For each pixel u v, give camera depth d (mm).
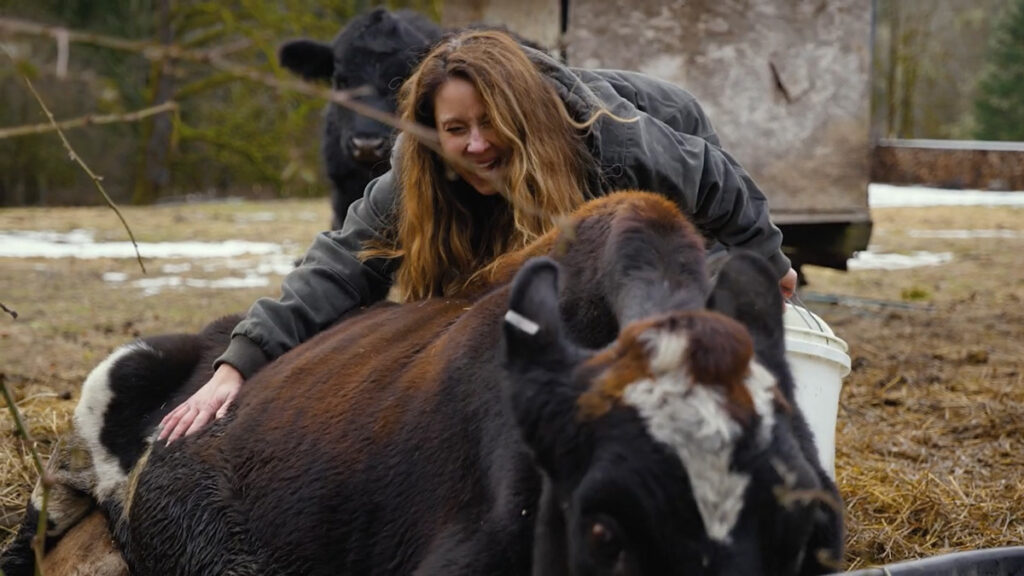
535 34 9766
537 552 2658
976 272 12727
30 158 27047
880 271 12852
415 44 8867
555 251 3172
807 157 9859
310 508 3492
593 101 3793
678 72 9555
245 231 16375
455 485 3143
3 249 14055
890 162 9961
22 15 23500
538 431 2430
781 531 2273
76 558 4457
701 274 2885
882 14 29594
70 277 11922
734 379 2307
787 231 10273
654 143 3809
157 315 9828
